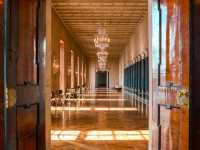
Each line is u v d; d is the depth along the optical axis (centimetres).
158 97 343
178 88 282
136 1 1343
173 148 295
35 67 323
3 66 226
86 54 3769
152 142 370
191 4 255
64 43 1805
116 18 1683
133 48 2138
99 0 1321
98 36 1928
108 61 4097
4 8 229
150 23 397
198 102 255
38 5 335
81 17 1647
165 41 320
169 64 307
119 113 1344
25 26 289
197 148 253
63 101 1594
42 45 348
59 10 1480
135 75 1978
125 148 654
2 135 223
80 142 720
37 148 327
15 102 252
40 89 338
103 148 655
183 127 271
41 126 339
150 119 399
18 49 266
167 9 314
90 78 4141
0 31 221
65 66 1811
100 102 1961
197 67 255
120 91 3459
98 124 1014
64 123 1040
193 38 255
